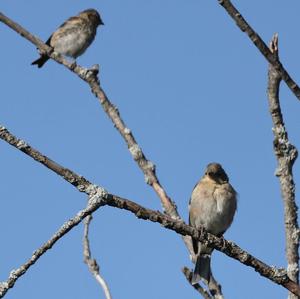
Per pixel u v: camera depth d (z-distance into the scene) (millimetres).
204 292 8914
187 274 9672
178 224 8102
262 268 7918
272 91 7730
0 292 7285
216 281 9000
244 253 8031
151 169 9688
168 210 9359
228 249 8117
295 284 7668
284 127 7750
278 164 7738
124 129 10062
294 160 7730
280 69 6875
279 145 7703
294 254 7711
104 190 7684
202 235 8055
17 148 7727
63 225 7453
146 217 7969
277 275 7770
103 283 8773
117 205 7785
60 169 7750
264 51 6910
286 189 7684
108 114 10312
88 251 9031
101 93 10648
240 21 6828
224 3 6828
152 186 9555
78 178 7688
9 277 7328
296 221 7691
